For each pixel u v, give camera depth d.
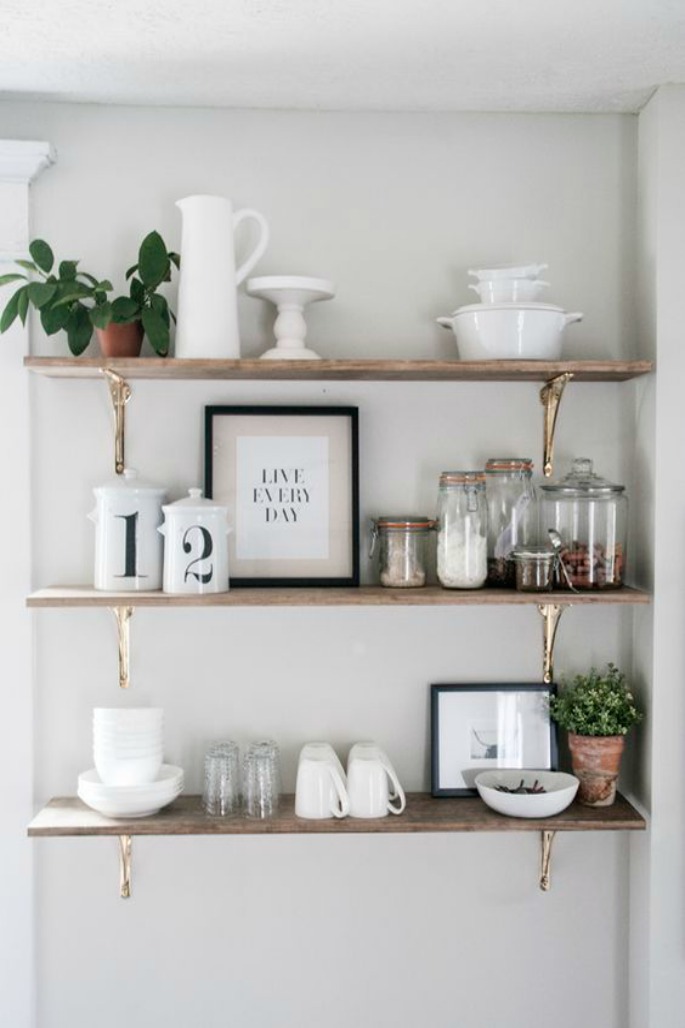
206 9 1.72
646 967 2.12
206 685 2.20
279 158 2.19
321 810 2.04
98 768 2.07
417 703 2.23
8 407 2.14
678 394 2.09
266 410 2.16
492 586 2.14
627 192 2.22
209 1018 2.20
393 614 2.22
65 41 1.85
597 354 2.23
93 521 2.14
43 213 2.16
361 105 2.17
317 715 2.22
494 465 2.15
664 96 2.08
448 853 2.23
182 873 2.20
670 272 2.09
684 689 2.10
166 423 2.18
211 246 2.01
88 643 2.18
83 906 2.18
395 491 2.22
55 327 2.00
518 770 2.20
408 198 2.21
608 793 2.12
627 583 2.25
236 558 2.16
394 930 2.22
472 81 2.04
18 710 2.14
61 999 2.18
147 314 2.00
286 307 2.07
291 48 1.88
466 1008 2.23
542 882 2.22
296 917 2.21
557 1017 2.24
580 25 1.79
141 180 2.17
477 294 2.21
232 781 2.09
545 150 2.22
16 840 2.15
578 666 2.25
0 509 2.14
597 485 2.07
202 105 2.17
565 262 2.22
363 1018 2.22
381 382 2.21
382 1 1.70
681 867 2.10
